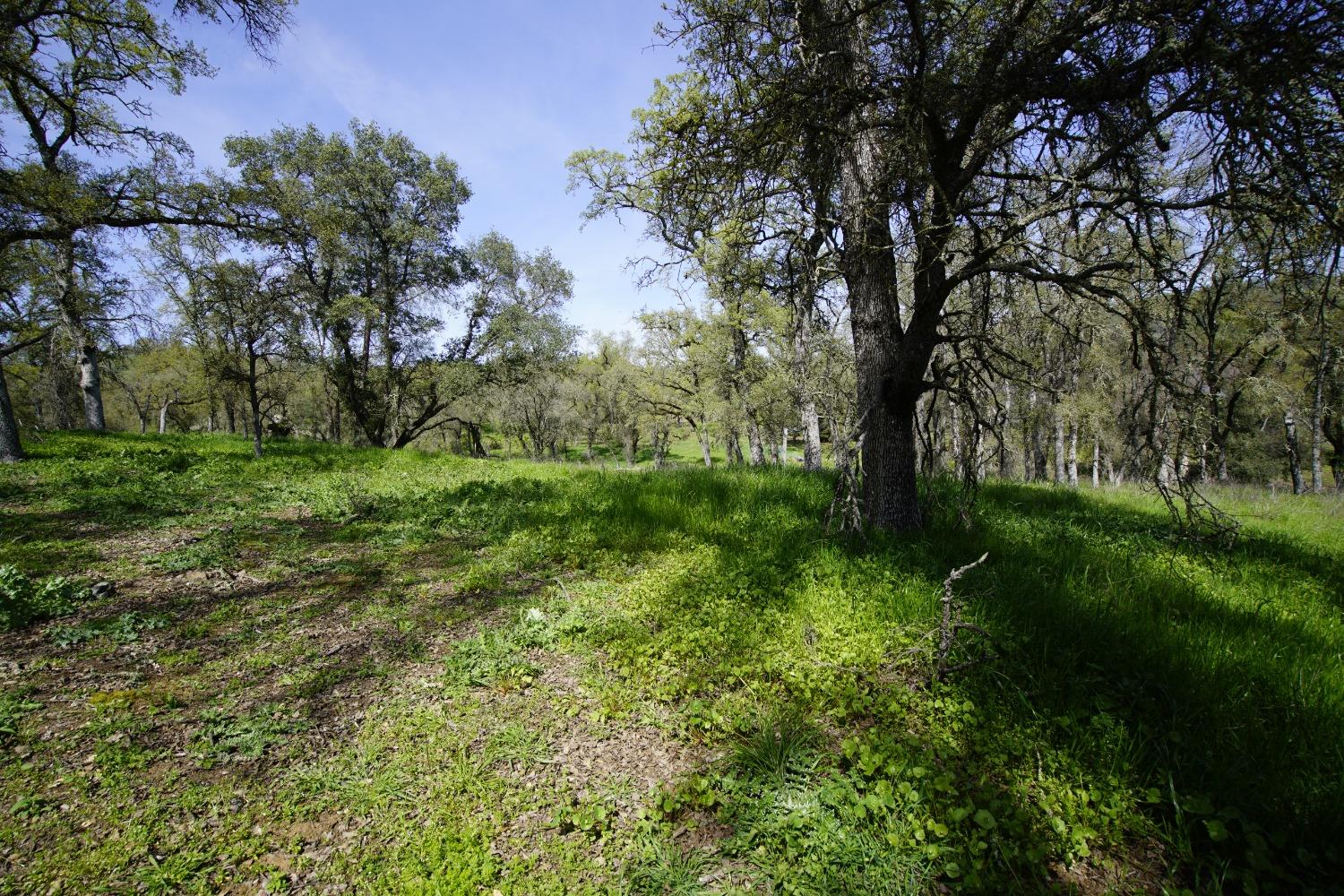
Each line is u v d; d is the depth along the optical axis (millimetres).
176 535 7355
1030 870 2498
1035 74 4656
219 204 13594
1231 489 17000
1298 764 2949
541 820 2811
